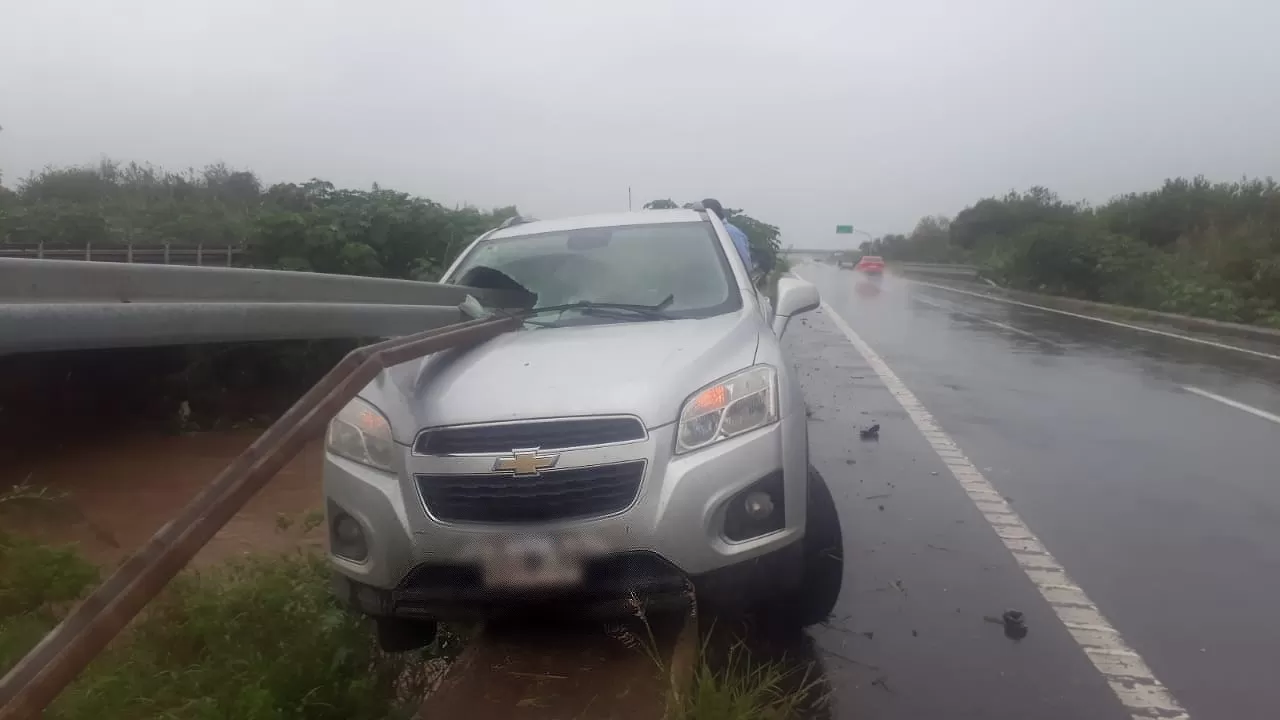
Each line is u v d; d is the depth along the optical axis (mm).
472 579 3002
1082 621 3896
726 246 4691
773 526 3178
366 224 9039
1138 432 7629
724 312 4152
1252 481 6047
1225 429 7742
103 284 2510
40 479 6062
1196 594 4180
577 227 5055
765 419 3254
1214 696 3270
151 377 7426
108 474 6277
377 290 3848
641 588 2977
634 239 4809
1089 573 4441
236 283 3037
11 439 6371
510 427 3012
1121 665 3502
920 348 14062
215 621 3422
